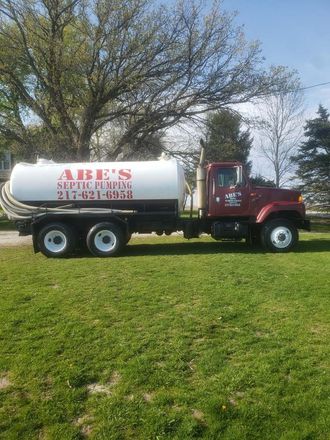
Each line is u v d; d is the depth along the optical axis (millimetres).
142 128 23031
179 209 13180
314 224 25391
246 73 22625
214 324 6301
